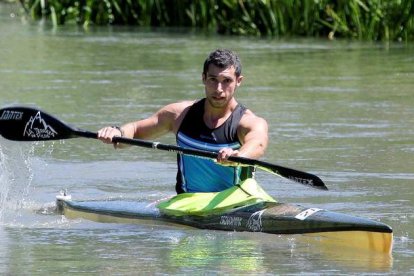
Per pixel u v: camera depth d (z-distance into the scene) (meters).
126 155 28.56
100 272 16.78
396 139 29.89
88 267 17.14
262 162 19.50
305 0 57.56
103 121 32.09
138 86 39.62
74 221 21.33
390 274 16.67
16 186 24.61
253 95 37.75
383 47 53.16
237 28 59.22
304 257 17.77
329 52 50.78
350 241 18.50
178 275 16.56
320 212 19.22
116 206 21.61
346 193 23.44
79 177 25.67
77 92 38.00
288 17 58.28
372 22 56.03
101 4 64.38
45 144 30.03
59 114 33.19
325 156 27.52
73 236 19.73
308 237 19.02
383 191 23.61
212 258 17.75
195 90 38.62
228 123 20.95
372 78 42.38
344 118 33.28
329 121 32.72
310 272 16.78
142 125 21.92
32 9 68.38
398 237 19.34
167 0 63.34
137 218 21.06
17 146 29.64
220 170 21.02
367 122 32.59
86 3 64.25
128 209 21.34
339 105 35.75
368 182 24.58
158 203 21.41
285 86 40.06
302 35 58.34
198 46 52.84
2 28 61.28
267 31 58.72
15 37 56.38
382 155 27.70
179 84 40.22
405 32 55.56
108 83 40.44
